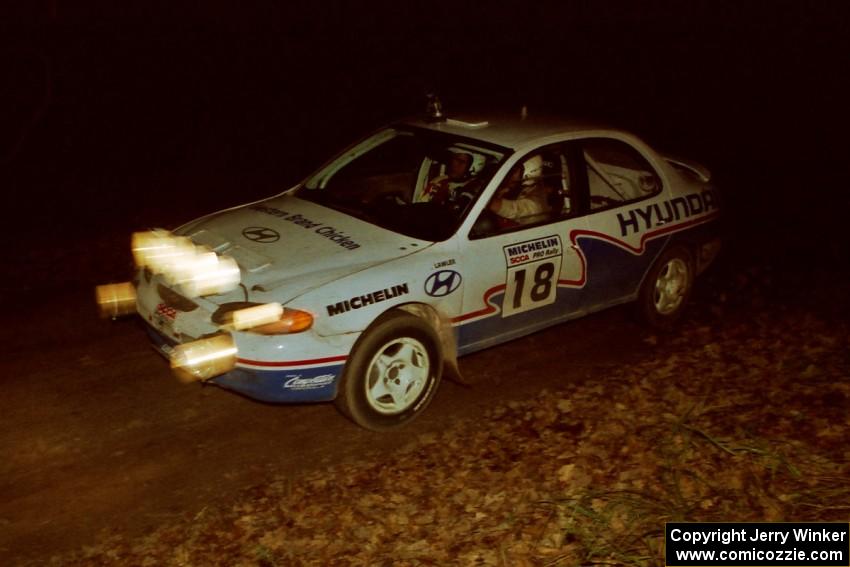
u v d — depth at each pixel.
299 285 4.55
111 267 7.28
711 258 6.66
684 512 4.19
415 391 4.96
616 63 16.78
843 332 6.25
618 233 5.79
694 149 11.62
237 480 4.48
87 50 14.27
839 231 8.57
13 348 5.74
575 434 4.96
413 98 13.55
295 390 4.53
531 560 3.89
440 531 4.10
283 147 11.01
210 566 3.84
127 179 9.66
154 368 5.55
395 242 5.00
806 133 12.54
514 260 5.22
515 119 5.89
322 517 4.20
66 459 4.57
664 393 5.44
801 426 4.92
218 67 14.44
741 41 18.92
